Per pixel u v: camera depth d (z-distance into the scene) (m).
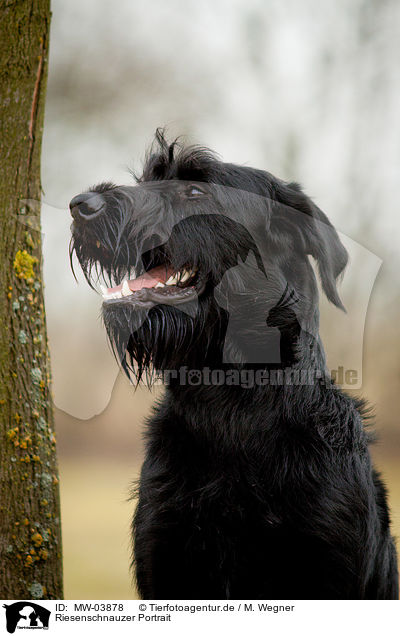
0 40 4.07
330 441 4.80
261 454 4.72
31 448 4.15
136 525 5.08
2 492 4.08
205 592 4.77
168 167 5.34
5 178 4.09
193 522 4.71
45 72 4.19
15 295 4.10
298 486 4.62
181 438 4.95
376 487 5.37
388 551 5.30
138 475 5.68
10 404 4.09
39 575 4.19
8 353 4.08
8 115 4.08
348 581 4.61
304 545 4.58
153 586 4.87
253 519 4.64
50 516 4.24
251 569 4.67
